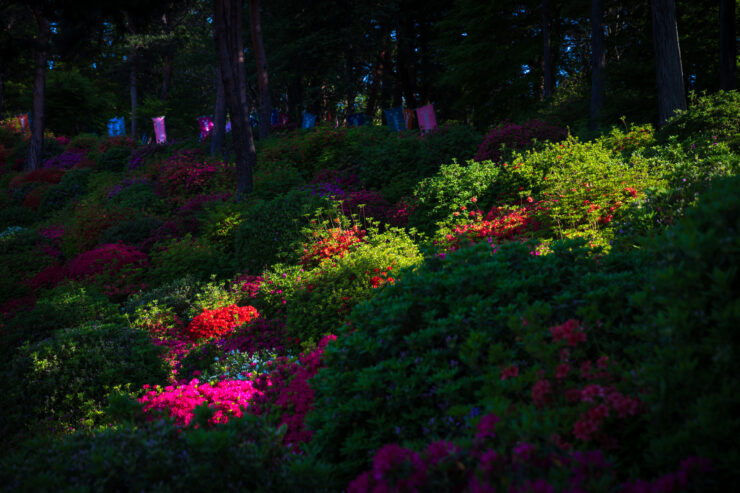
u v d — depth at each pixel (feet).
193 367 21.13
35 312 25.30
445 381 9.65
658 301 7.62
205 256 35.70
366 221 35.70
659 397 6.80
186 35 105.50
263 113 75.00
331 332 19.49
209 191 54.19
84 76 139.54
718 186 8.18
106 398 17.46
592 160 27.63
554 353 8.51
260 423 9.91
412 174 44.27
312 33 85.71
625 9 64.34
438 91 104.73
